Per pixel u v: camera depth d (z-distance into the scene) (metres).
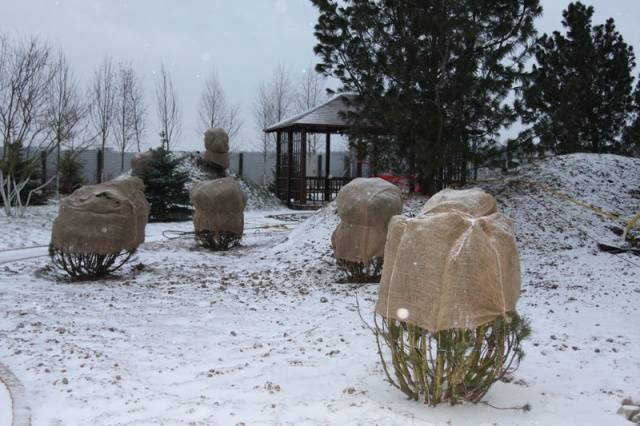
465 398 4.91
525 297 9.61
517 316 4.80
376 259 10.90
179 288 10.63
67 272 11.59
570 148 22.45
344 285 10.85
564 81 24.33
